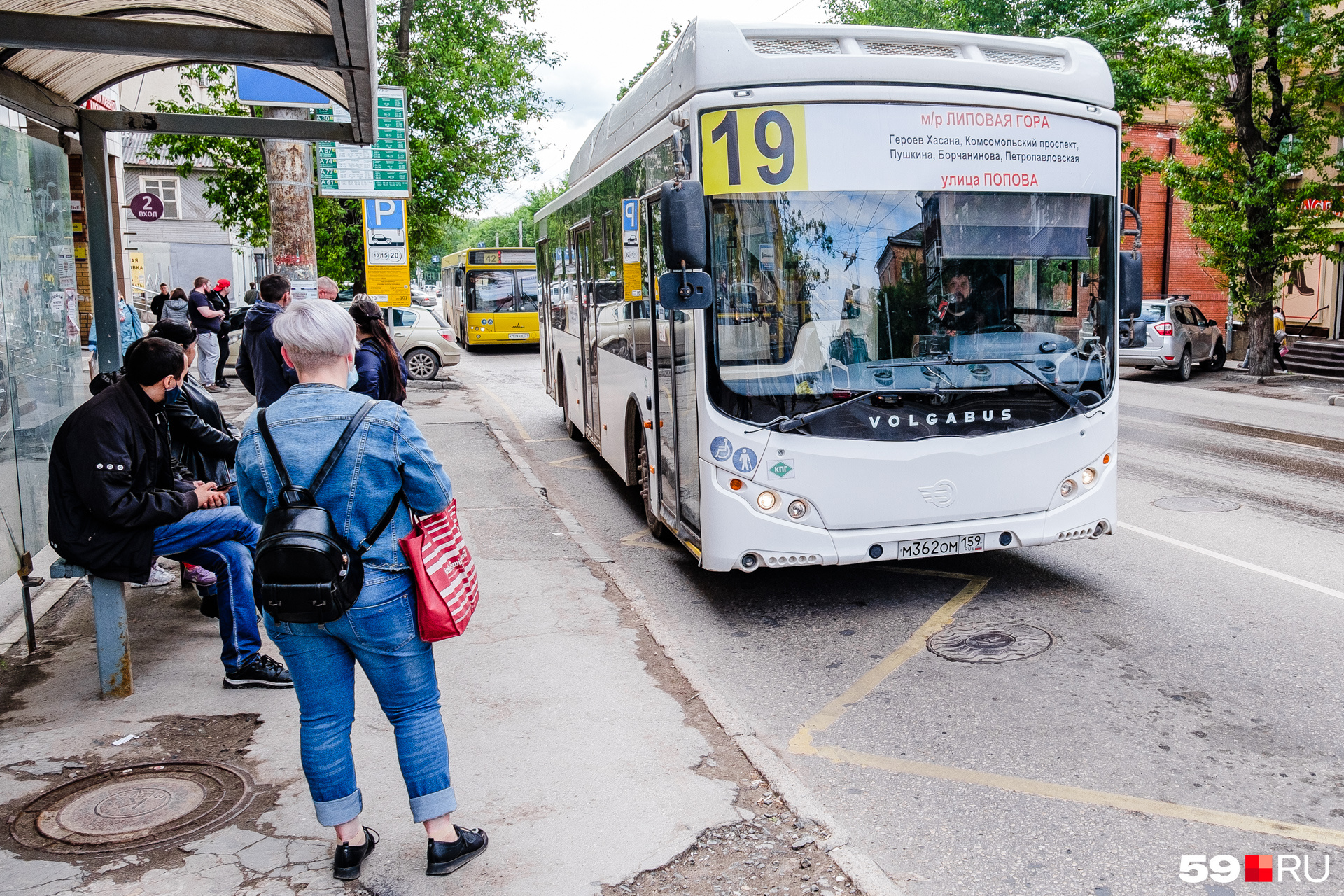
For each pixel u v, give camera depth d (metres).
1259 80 20.30
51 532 4.60
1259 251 20.73
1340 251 22.19
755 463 5.85
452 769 4.16
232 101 19.05
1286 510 9.07
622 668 5.27
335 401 3.15
